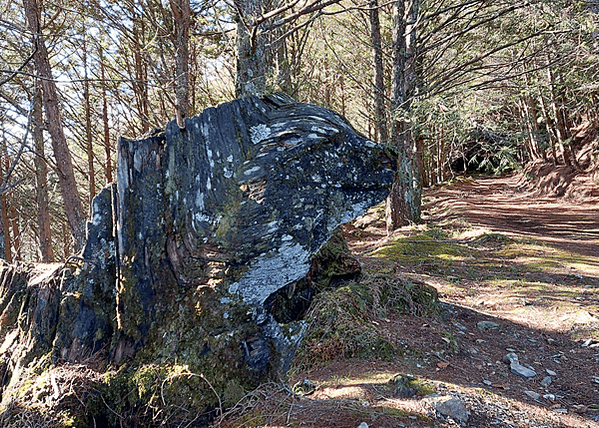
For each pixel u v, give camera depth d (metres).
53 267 3.23
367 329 3.88
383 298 4.79
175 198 2.66
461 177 31.98
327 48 13.00
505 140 9.99
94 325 2.80
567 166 20.95
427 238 10.98
